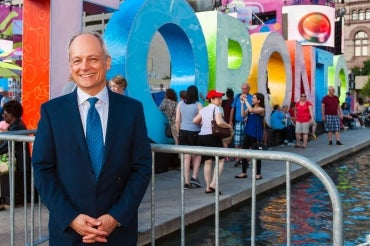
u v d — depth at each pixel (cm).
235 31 1162
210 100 694
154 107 850
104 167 239
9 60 1381
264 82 1331
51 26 706
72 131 240
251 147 802
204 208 587
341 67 2161
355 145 1341
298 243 517
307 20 2805
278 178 803
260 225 580
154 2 855
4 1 1745
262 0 2748
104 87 251
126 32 805
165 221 518
